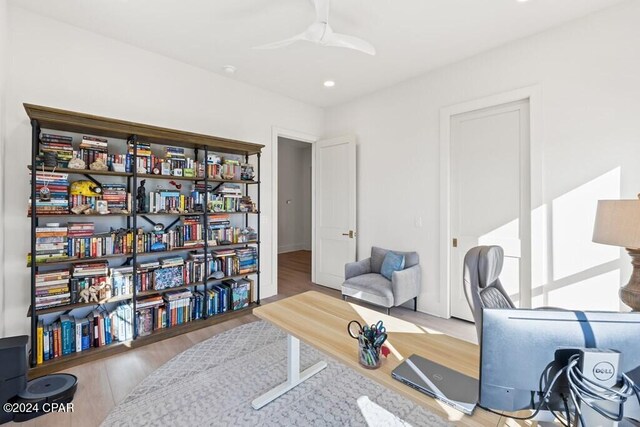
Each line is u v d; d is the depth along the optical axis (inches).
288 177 318.0
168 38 109.3
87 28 103.0
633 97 89.0
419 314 138.3
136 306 106.8
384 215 156.2
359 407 74.5
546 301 104.9
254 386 82.6
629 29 89.2
